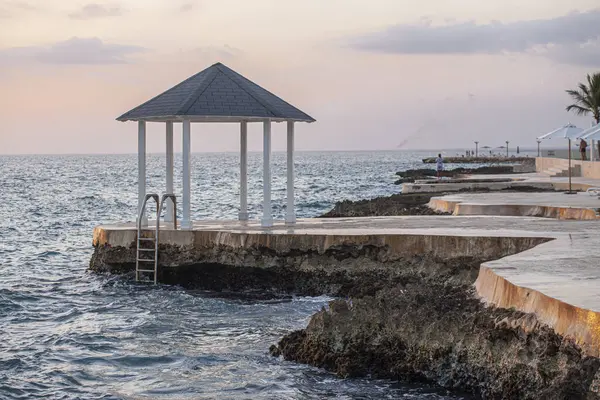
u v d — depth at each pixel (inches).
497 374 624.7
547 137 2014.0
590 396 519.5
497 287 736.3
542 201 1659.7
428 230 1191.6
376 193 3875.5
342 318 782.5
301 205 3144.7
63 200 3806.6
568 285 673.0
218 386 736.3
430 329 703.1
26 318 1056.8
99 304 1137.4
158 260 1284.4
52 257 1685.5
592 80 3791.8
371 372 727.1
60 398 711.7
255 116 1301.7
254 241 1213.1
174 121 1400.1
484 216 1441.9
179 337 926.4
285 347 816.9
